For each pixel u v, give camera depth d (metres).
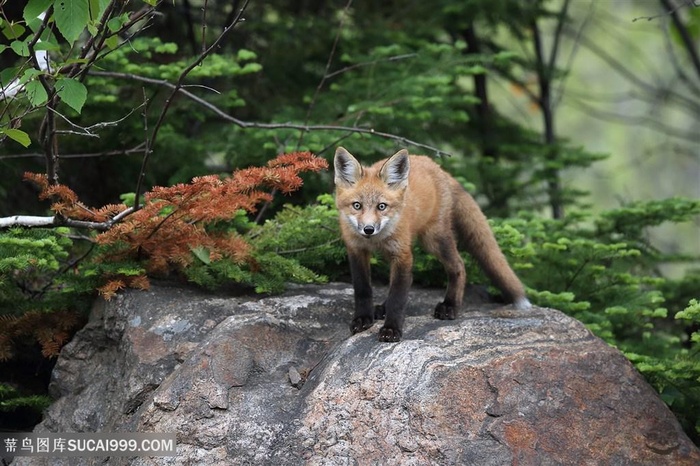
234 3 16.91
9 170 13.65
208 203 9.92
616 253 12.02
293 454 8.21
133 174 15.23
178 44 17.33
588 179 37.22
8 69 9.16
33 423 10.84
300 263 11.80
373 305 10.55
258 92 16.69
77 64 9.74
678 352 11.34
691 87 24.47
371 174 9.73
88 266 10.33
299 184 9.73
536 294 11.37
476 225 11.15
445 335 9.22
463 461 7.86
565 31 25.19
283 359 9.27
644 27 31.19
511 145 17.48
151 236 10.36
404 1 18.09
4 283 10.38
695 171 37.72
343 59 15.42
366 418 8.23
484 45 19.53
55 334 10.56
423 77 14.59
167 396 8.66
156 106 14.24
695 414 10.02
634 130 39.19
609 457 8.19
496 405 8.23
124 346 9.69
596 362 8.86
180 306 10.00
